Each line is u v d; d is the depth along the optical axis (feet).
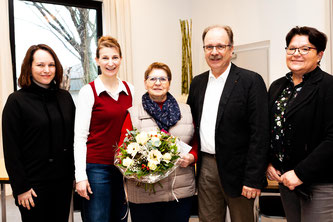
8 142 5.82
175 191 5.98
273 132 5.81
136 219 6.09
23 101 5.97
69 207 6.65
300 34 5.46
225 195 6.11
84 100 6.36
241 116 5.85
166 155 5.37
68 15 14.65
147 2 16.25
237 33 14.87
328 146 5.02
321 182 5.21
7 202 12.26
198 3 17.24
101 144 6.49
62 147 6.28
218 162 5.95
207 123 6.19
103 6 15.12
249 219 6.05
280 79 6.18
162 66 6.29
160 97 6.39
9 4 13.16
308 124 5.29
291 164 5.59
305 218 5.43
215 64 5.99
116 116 6.50
